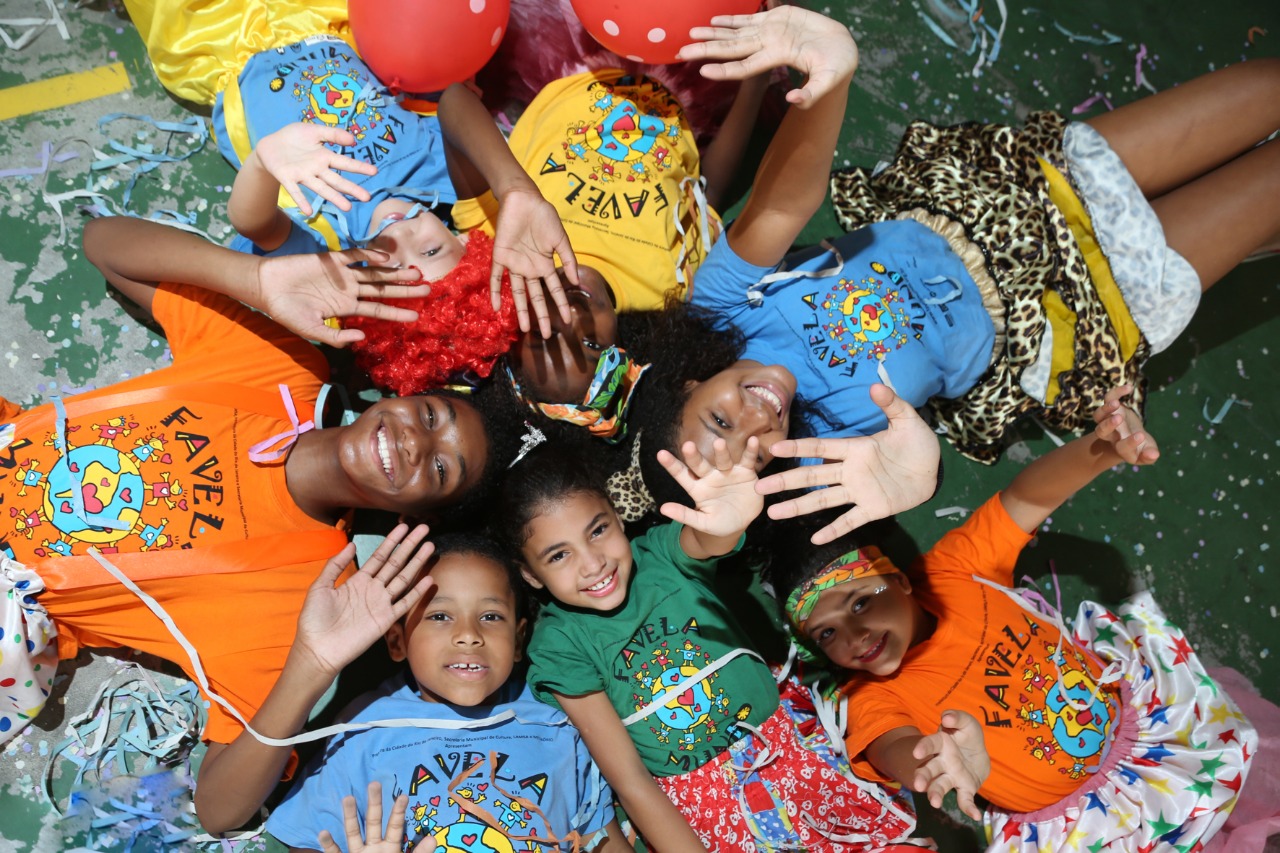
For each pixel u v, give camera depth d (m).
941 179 2.04
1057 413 2.17
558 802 1.78
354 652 1.57
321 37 1.97
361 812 1.73
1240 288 2.55
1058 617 2.03
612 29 1.77
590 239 1.92
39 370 1.91
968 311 2.02
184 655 1.73
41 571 1.65
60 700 1.85
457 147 1.79
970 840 2.15
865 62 2.41
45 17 1.98
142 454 1.70
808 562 1.88
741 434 1.77
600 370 1.75
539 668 1.82
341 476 1.74
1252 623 2.42
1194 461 2.45
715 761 1.89
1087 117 2.56
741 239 1.85
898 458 1.47
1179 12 2.68
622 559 1.79
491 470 1.80
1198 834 1.95
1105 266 2.07
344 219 1.92
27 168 1.95
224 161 2.04
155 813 1.84
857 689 1.96
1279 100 2.06
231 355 1.80
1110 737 1.99
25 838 1.79
